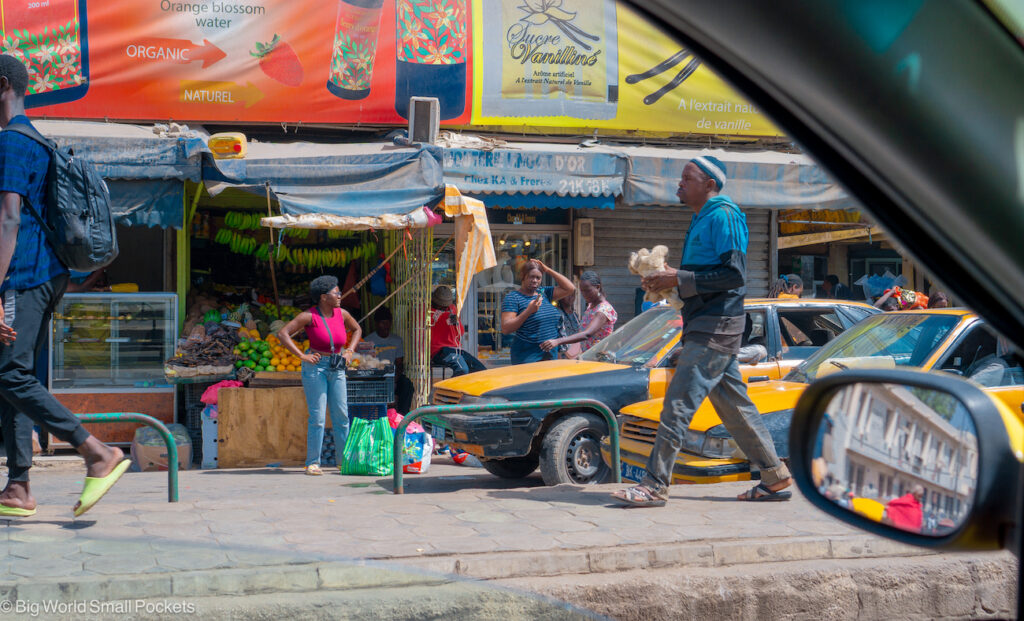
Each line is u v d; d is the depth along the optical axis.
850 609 4.71
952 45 0.85
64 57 10.26
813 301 9.02
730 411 5.91
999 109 0.86
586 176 10.55
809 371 7.20
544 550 4.70
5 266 4.56
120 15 10.39
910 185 0.94
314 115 11.02
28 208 4.73
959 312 7.00
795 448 1.50
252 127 11.23
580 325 9.98
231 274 12.37
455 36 11.36
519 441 7.53
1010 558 5.04
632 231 13.04
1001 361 6.53
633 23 11.80
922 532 1.23
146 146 8.91
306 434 9.60
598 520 5.43
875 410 1.36
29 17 10.13
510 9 11.50
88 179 4.84
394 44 11.18
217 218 12.29
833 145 0.98
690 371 5.68
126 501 6.23
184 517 5.36
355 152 10.05
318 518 5.48
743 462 6.55
